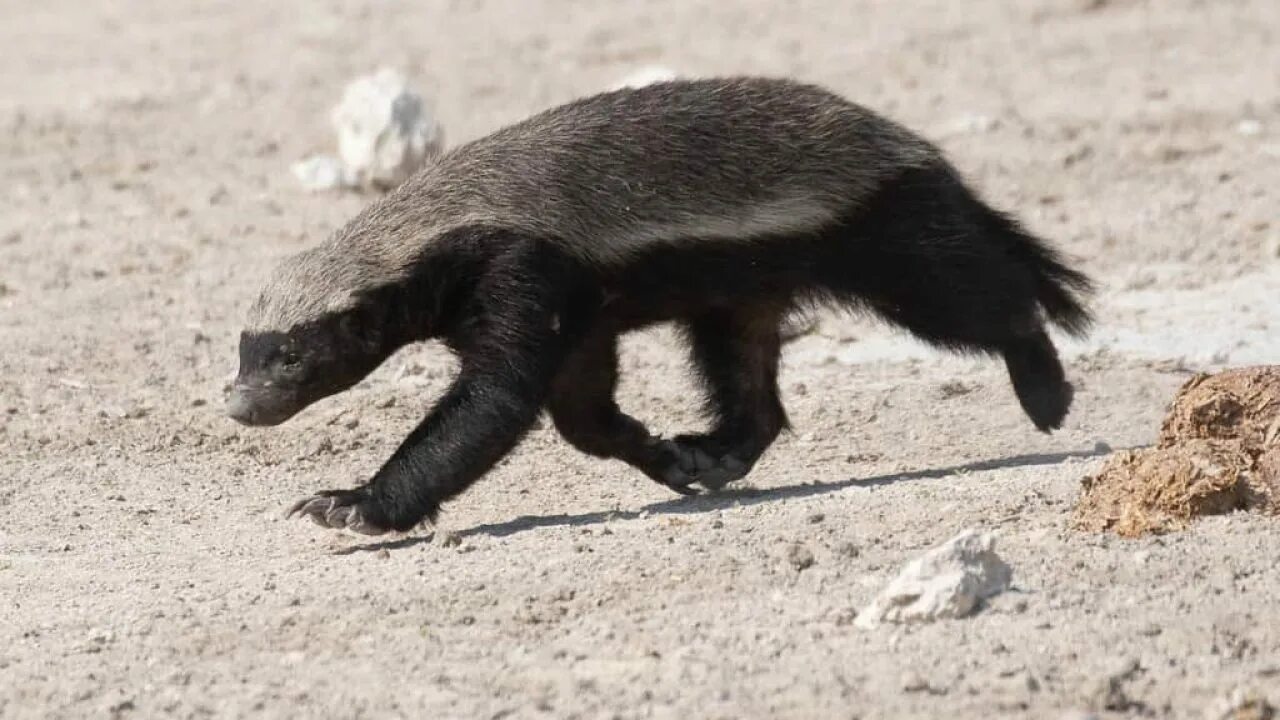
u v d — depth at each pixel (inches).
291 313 732.0
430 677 570.3
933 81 1694.1
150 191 1429.6
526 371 732.7
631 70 1771.7
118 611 654.5
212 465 877.8
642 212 747.4
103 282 1206.3
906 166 800.9
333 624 623.2
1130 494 676.1
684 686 550.3
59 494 832.9
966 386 976.3
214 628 626.8
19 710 561.9
